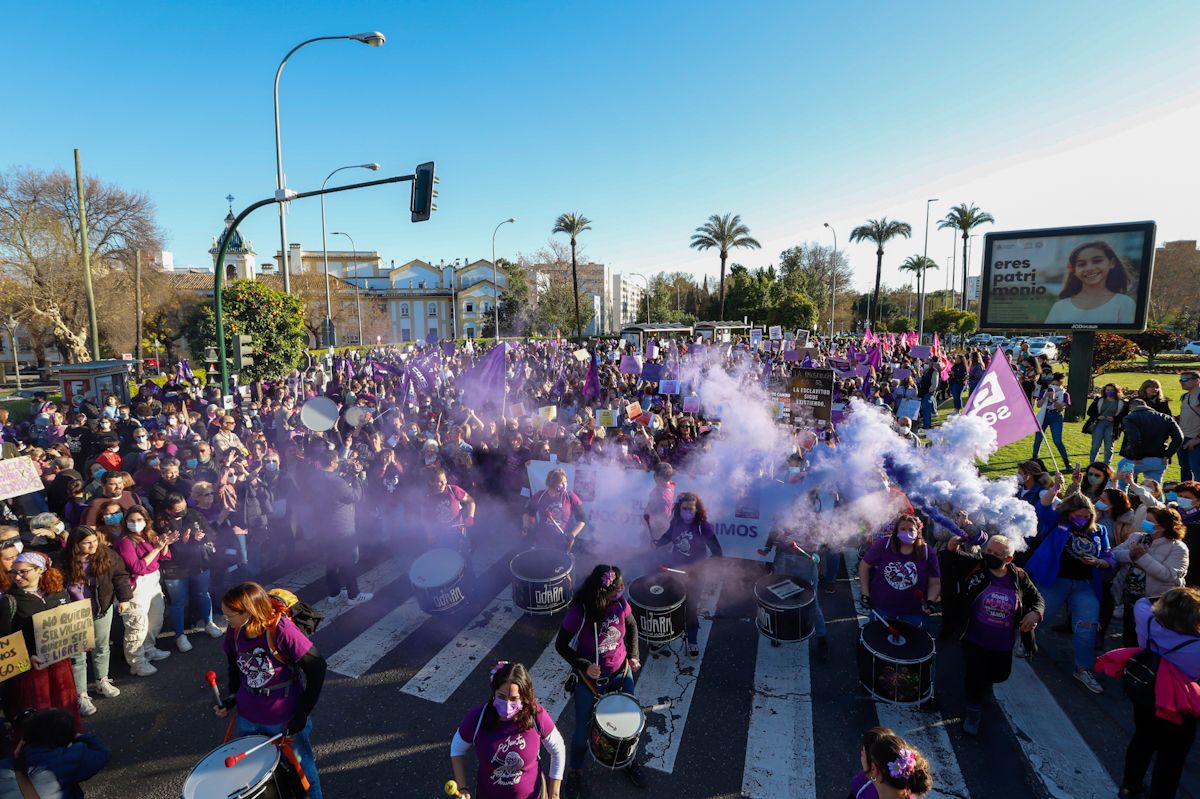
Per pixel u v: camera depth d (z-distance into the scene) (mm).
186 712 5051
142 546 5559
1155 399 9562
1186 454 9320
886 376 19891
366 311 71812
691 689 5332
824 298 80562
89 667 5750
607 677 4125
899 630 4957
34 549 7387
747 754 4551
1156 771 3801
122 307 39781
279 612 3498
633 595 5570
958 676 5488
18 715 3891
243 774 3152
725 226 58062
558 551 6699
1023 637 4605
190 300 56875
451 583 6352
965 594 4688
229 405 13242
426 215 11430
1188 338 54281
